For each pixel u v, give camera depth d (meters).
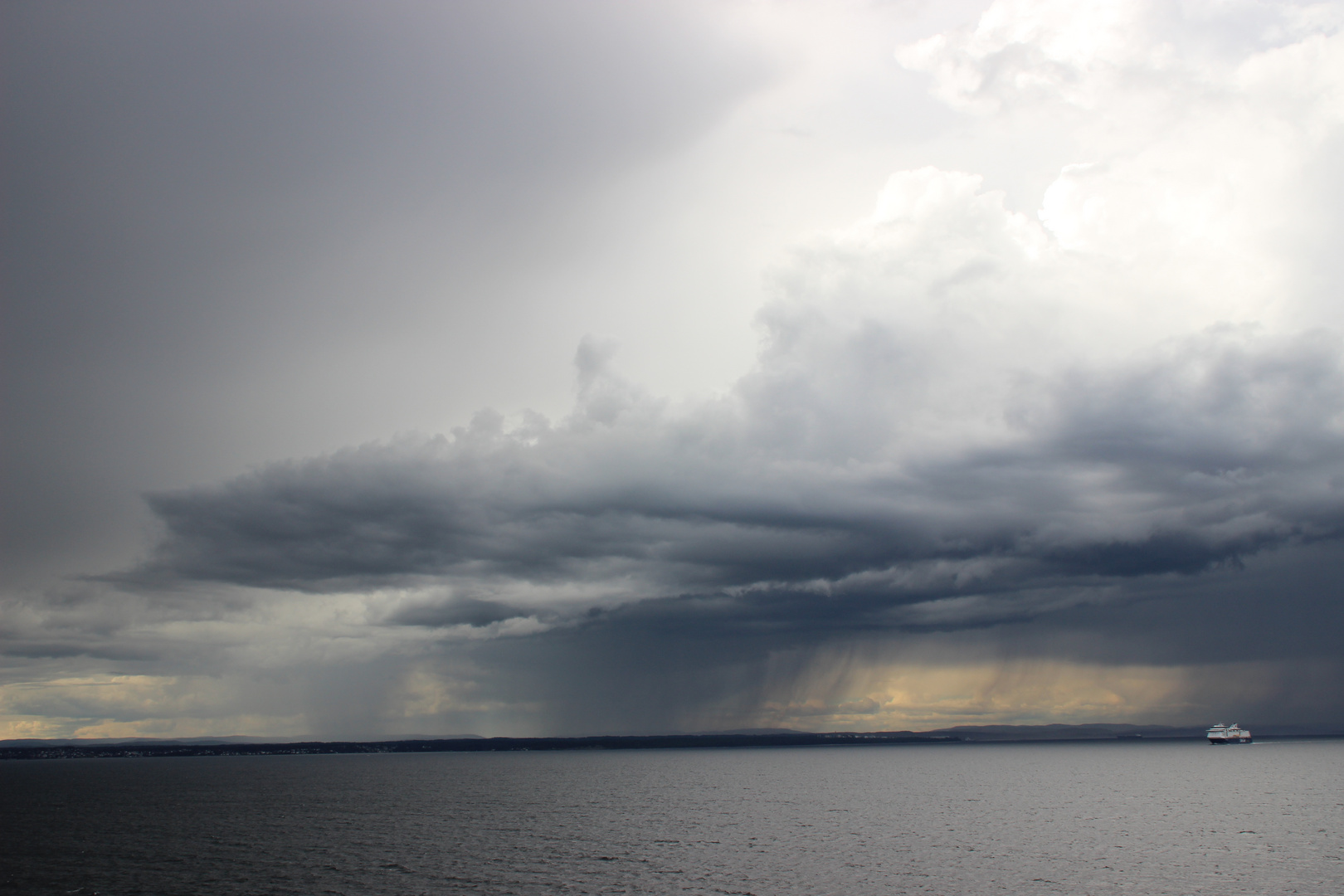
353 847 113.94
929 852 103.12
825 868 93.25
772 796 194.38
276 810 170.12
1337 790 182.25
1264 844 105.69
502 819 148.00
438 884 87.25
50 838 127.88
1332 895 77.56
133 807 180.12
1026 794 186.75
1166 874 86.94
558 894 81.81
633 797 194.62
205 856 107.62
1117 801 165.38
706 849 108.56
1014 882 84.38
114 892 86.31
